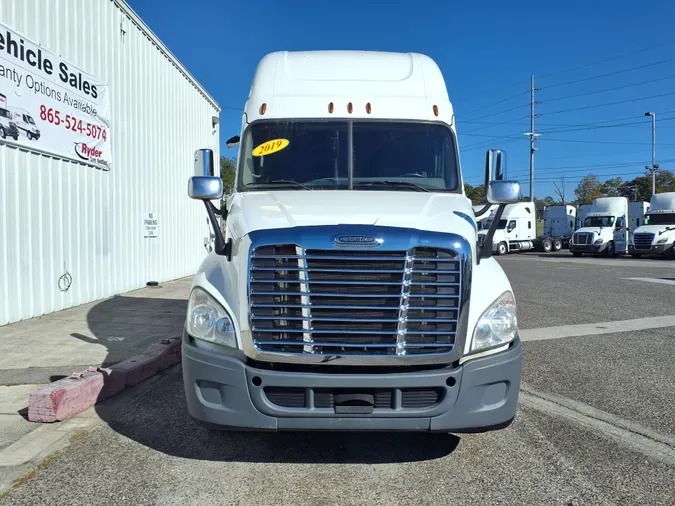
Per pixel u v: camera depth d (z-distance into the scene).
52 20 9.31
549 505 3.36
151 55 13.55
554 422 4.71
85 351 6.80
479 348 3.52
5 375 5.85
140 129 12.92
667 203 30.27
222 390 3.45
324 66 5.47
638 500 3.41
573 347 7.48
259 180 4.91
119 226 11.80
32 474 3.73
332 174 4.91
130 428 4.55
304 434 4.46
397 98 5.24
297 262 3.38
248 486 3.59
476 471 3.81
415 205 4.15
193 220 16.72
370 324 3.39
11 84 8.19
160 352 6.29
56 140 9.38
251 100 5.29
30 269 8.76
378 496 3.47
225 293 3.60
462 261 3.43
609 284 15.16
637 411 4.98
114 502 3.37
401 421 3.38
